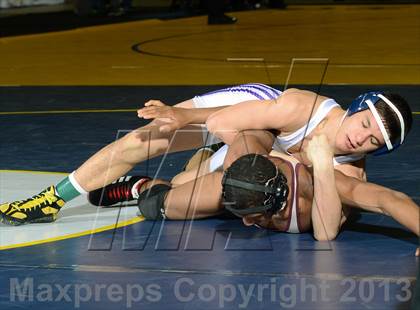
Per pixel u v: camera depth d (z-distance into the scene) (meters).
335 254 4.68
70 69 13.59
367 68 13.16
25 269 4.48
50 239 5.03
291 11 25.62
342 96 10.37
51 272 4.43
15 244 4.94
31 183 6.32
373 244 4.86
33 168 6.83
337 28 20.05
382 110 4.77
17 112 9.57
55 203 5.35
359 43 16.81
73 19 22.39
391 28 19.91
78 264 4.56
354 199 4.83
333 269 4.43
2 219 5.31
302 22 21.75
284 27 20.36
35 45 17.27
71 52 16.02
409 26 20.39
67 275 4.38
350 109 4.89
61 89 11.36
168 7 26.55
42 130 8.44
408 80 11.77
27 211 5.31
